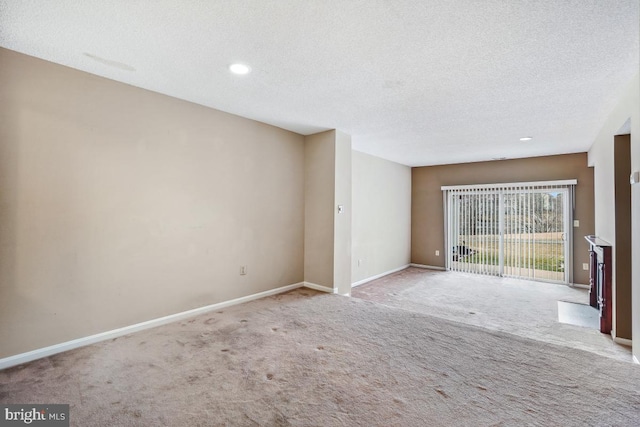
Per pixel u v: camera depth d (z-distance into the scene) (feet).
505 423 5.59
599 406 6.09
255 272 13.21
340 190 14.64
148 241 9.95
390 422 5.63
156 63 8.11
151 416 5.79
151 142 9.97
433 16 6.00
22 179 7.66
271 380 7.01
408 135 15.17
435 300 16.01
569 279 18.95
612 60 7.66
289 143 14.64
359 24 6.30
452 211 23.61
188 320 10.68
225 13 5.99
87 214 8.69
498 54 7.45
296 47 7.24
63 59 7.93
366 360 7.93
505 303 15.48
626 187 10.69
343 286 14.87
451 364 7.73
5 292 7.47
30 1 5.63
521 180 20.80
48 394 6.44
